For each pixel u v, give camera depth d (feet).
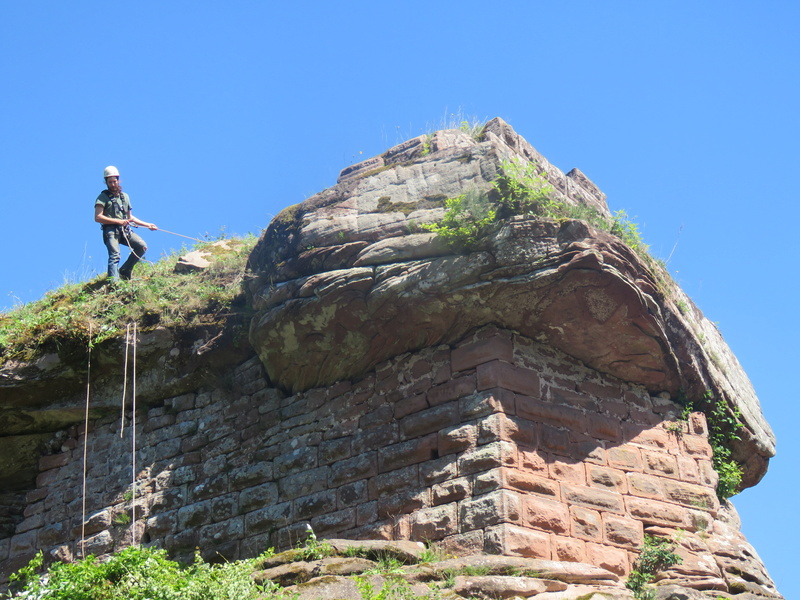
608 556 35.70
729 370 43.93
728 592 35.81
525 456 35.78
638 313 37.01
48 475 45.98
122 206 48.44
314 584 30.32
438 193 38.78
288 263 39.83
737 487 42.65
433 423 37.27
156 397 44.86
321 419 40.32
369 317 38.29
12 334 45.50
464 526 34.83
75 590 30.30
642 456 38.40
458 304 37.09
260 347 40.57
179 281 46.06
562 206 38.09
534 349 38.06
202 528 41.01
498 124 41.29
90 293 47.01
